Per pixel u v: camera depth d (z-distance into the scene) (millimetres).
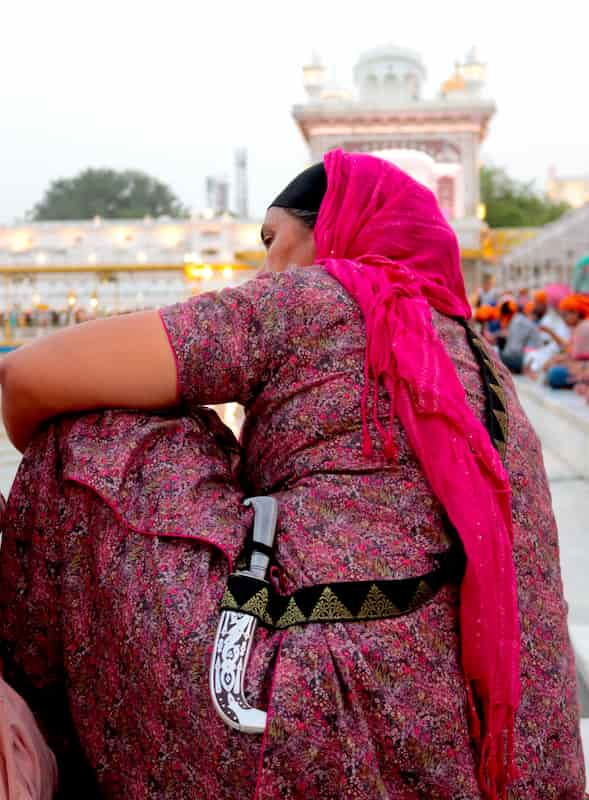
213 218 31547
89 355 1108
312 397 1093
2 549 1217
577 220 16125
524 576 1094
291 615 1001
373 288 1128
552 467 4660
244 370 1115
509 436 1140
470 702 1021
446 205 24953
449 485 1024
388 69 26422
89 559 1127
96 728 1131
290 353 1107
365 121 24938
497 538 1014
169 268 28047
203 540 1058
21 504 1193
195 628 1014
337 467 1067
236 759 973
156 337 1104
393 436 1062
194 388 1123
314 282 1137
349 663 971
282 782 954
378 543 1028
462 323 1229
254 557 1035
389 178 1274
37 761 1060
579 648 2025
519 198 49844
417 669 998
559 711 1090
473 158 25000
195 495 1098
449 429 1044
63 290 31031
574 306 7531
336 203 1273
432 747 990
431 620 1024
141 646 1041
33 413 1169
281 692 957
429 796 998
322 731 955
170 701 1014
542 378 7629
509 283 26156
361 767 958
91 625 1127
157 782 1053
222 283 28219
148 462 1126
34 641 1207
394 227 1233
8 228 32000
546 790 1068
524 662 1066
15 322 26328
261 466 1160
